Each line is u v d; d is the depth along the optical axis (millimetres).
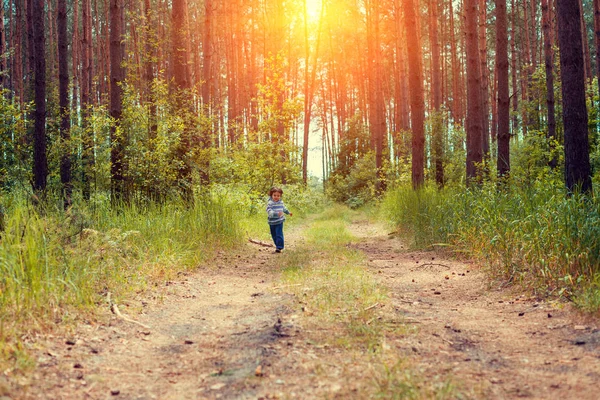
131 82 12492
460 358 3621
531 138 16875
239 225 12828
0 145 12844
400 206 15711
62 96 15125
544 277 5934
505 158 13266
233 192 16578
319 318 4668
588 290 5047
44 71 12109
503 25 13375
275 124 17875
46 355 3605
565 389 2932
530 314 5016
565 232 5930
